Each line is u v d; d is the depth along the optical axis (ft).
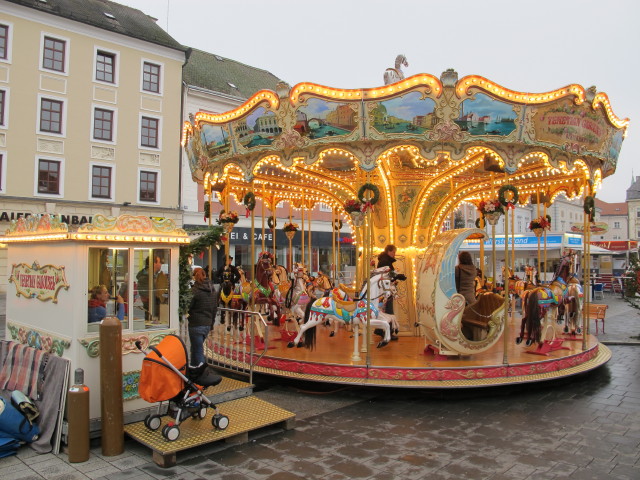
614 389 27.12
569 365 27.99
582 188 37.96
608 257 105.91
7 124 72.79
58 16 76.89
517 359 27.14
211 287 24.18
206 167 33.37
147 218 20.24
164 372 17.95
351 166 35.68
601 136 28.99
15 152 73.46
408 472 16.43
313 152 26.78
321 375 26.03
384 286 28.37
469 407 23.81
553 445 18.86
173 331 20.92
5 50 73.05
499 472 16.46
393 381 24.89
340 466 16.92
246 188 44.42
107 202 81.46
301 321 34.12
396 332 32.86
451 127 24.66
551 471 16.56
